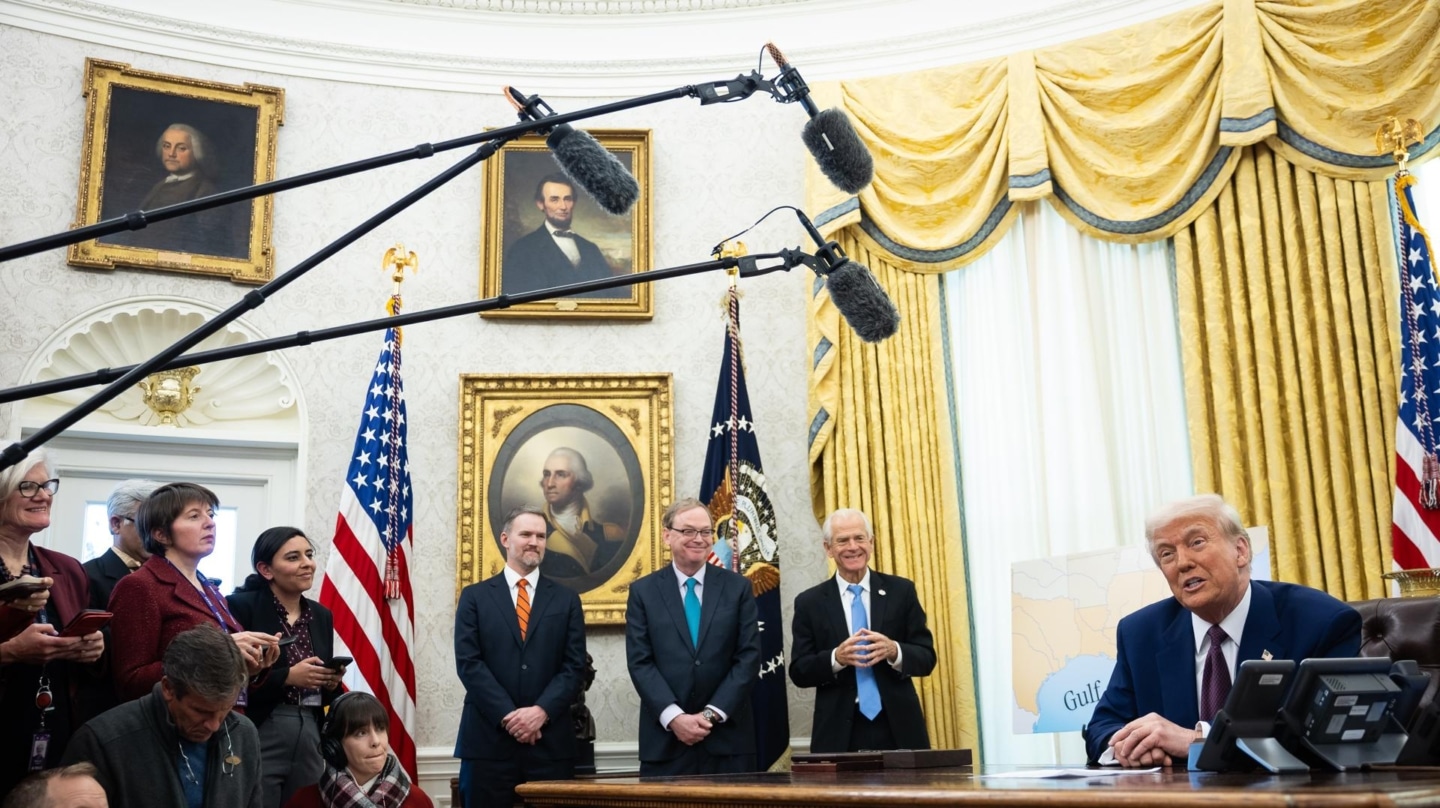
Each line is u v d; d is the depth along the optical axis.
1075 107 6.02
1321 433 5.35
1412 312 5.07
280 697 4.14
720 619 4.84
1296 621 2.98
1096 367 5.89
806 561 6.07
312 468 5.98
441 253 6.36
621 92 6.65
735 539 5.66
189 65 6.24
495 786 4.68
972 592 5.92
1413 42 5.41
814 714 5.06
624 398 6.21
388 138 6.44
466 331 6.26
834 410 6.02
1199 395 5.60
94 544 5.87
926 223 6.22
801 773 2.90
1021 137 6.08
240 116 6.21
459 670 4.87
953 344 6.20
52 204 5.84
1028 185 5.99
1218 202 5.76
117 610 3.62
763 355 6.33
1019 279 6.13
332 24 6.49
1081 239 6.02
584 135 2.91
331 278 6.21
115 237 5.87
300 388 6.06
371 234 6.31
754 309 6.38
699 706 4.73
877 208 6.23
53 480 3.57
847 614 5.15
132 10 6.15
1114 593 4.66
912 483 5.96
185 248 5.98
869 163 3.13
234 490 6.13
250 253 6.08
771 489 6.17
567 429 6.15
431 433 6.13
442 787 5.72
